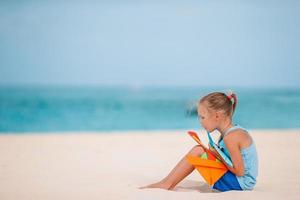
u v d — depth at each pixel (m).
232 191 5.31
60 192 5.38
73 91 73.19
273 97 45.50
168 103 35.69
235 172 5.30
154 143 10.03
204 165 5.38
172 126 20.77
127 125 21.39
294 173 6.64
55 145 9.57
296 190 5.49
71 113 27.30
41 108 30.45
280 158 7.96
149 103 35.78
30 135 11.69
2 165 7.18
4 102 35.47
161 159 7.88
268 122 22.34
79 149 8.99
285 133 12.10
